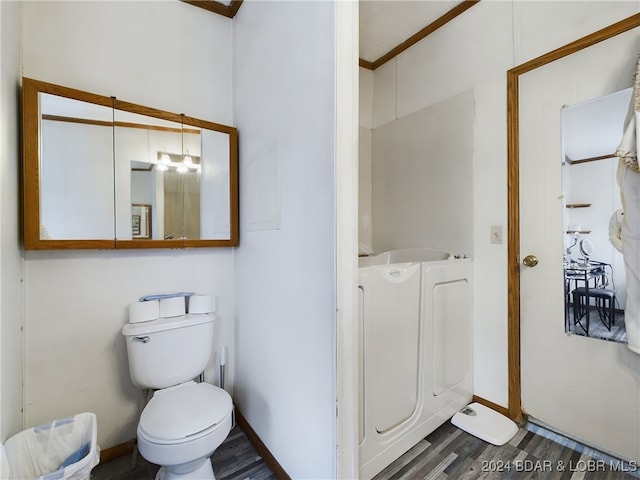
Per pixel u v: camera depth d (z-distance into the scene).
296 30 1.22
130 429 1.54
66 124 1.34
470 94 1.90
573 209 1.49
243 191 1.75
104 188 1.43
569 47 1.48
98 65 1.47
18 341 1.22
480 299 1.85
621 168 1.31
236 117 1.83
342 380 1.02
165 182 1.59
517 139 1.68
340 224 1.02
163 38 1.66
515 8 1.69
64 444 1.13
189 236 1.66
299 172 1.21
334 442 1.01
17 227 1.22
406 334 1.49
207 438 1.11
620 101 1.34
